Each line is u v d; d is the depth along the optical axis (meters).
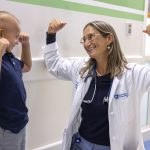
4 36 1.45
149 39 2.96
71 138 1.66
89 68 1.63
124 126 1.54
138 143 1.62
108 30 1.56
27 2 1.82
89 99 1.57
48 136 2.12
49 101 2.08
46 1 1.93
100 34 1.54
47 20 1.96
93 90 1.58
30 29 1.86
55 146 2.15
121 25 2.57
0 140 1.43
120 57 1.59
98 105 1.54
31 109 1.95
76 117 1.64
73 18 2.14
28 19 1.84
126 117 1.54
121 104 1.53
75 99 1.60
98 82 1.57
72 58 2.14
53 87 2.09
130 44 2.71
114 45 1.57
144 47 2.87
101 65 1.59
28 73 1.86
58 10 2.02
